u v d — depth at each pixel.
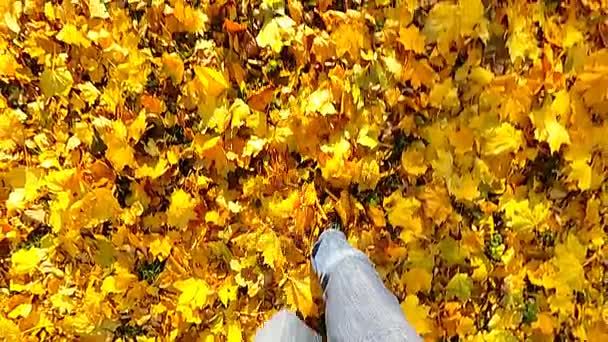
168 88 1.16
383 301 0.98
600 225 1.18
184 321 1.14
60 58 1.14
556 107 1.15
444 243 1.16
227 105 1.16
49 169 1.13
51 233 1.14
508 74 1.16
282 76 1.17
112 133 1.13
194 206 1.15
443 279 1.17
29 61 1.14
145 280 1.15
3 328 1.10
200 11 1.15
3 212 1.13
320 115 1.15
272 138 1.16
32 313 1.12
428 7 1.15
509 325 1.17
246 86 1.17
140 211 1.15
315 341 1.11
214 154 1.15
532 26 1.15
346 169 1.15
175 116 1.16
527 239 1.17
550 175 1.18
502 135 1.15
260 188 1.16
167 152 1.15
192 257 1.15
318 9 1.17
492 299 1.17
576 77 1.15
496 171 1.16
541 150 1.17
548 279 1.16
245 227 1.16
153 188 1.15
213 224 1.15
